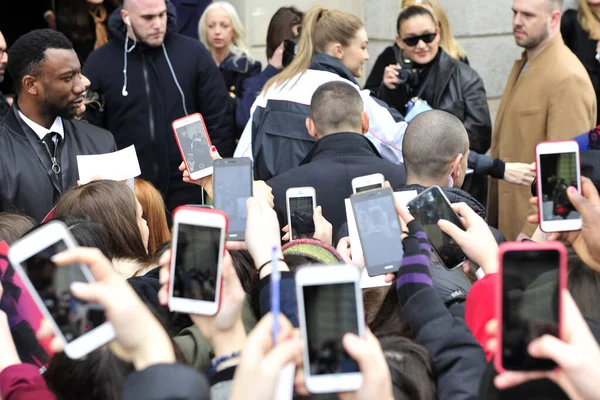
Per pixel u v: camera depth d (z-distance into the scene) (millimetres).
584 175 3725
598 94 9641
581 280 3354
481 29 11305
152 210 5660
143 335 2328
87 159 5676
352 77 7312
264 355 2219
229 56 10016
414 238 3268
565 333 2295
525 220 8375
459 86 8930
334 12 7523
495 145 8688
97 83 8305
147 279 4273
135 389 2232
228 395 2797
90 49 9820
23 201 6258
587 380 2086
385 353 3014
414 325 3115
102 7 9891
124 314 2301
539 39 8070
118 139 8359
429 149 5230
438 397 2957
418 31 8859
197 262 2859
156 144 8320
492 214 8938
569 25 9766
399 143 7137
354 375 2350
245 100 9383
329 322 2389
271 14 11094
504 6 11219
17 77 6305
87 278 2486
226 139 8625
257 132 7125
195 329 3715
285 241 4906
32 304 3525
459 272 4156
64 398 2895
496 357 2350
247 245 3359
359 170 5961
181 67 8375
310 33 7418
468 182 8133
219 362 2881
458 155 5273
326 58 7289
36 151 6324
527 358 2326
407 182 5387
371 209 3650
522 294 2359
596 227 3176
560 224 3477
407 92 8875
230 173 4129
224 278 2896
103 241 4059
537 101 8102
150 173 8352
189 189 8484
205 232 2865
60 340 2471
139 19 8086
